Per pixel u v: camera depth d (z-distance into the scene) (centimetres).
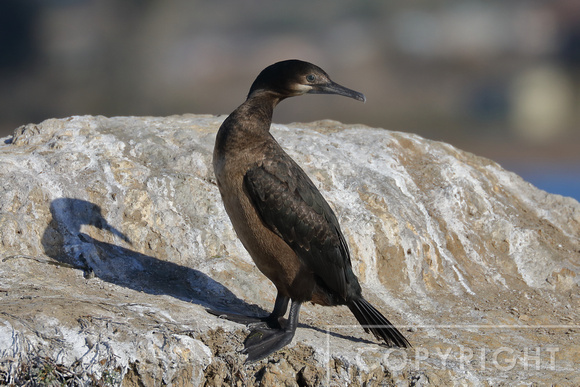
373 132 1638
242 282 1239
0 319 925
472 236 1480
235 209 1059
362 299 1139
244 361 1018
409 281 1366
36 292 1042
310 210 1064
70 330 947
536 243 1499
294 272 1075
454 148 1697
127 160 1341
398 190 1473
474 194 1535
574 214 1645
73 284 1108
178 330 1007
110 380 927
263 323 1084
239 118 1061
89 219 1228
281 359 1041
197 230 1283
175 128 1463
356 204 1402
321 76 1112
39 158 1286
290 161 1081
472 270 1433
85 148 1344
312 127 1669
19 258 1123
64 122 1403
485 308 1331
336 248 1096
